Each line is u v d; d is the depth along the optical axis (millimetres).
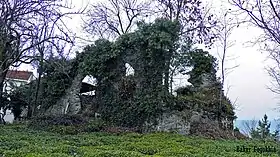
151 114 21688
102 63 23422
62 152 10938
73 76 26219
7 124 23219
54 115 22453
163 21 22578
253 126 28578
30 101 29203
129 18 30938
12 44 20203
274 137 26172
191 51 24516
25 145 12117
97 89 24250
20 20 19297
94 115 23953
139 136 18312
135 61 22781
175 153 11922
